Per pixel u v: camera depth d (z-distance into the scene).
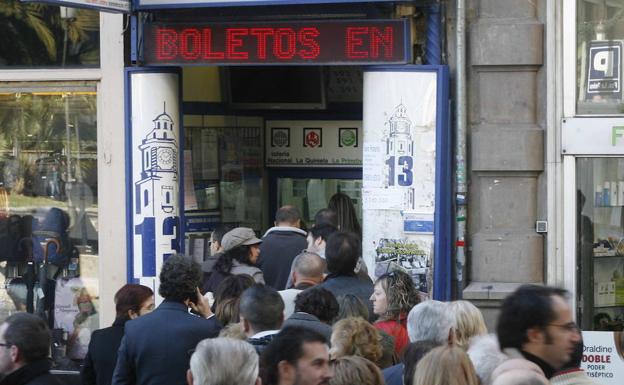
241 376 5.02
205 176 13.56
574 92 11.02
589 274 11.11
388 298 8.16
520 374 4.37
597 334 10.27
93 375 8.45
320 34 11.27
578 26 11.08
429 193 11.12
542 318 4.98
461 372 4.80
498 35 11.11
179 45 11.60
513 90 11.19
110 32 12.14
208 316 8.14
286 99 14.05
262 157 14.48
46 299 12.68
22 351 6.10
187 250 13.27
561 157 11.04
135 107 11.85
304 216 14.43
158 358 7.54
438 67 11.04
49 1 10.45
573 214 11.03
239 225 14.12
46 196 12.62
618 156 10.95
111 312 12.32
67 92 12.47
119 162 12.20
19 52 12.53
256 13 11.48
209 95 13.72
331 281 9.12
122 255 12.27
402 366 6.60
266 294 7.12
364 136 11.41
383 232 11.30
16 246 12.76
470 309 6.89
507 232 11.22
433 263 11.11
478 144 11.20
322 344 5.23
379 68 11.23
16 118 12.70
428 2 11.20
